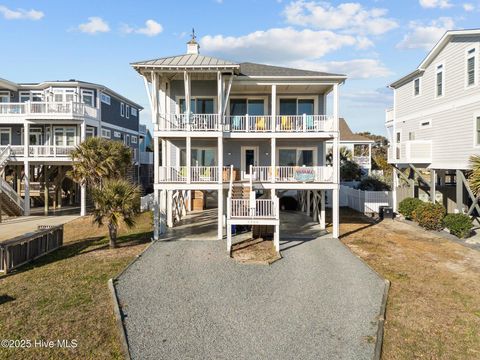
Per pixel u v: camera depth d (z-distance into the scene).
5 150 26.58
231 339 8.24
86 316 9.23
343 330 8.67
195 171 19.95
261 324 8.97
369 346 7.96
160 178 18.03
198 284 11.61
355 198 28.70
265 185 18.64
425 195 26.25
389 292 10.93
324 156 22.06
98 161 22.30
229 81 18.52
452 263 13.77
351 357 7.55
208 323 9.00
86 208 28.64
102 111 32.06
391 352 7.73
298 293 10.93
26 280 11.86
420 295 10.69
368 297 10.59
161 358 7.46
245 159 22.19
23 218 24.94
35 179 31.56
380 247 16.28
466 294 10.72
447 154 20.38
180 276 12.33
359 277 12.27
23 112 26.86
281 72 19.84
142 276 12.29
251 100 21.86
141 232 19.66
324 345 8.01
